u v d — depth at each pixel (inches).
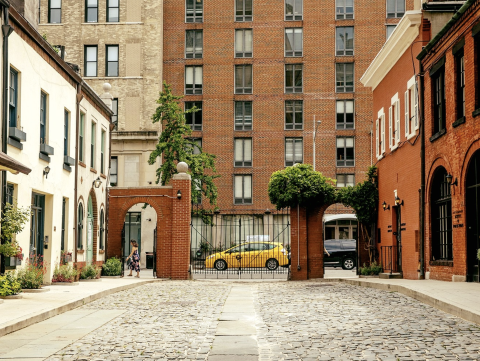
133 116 1827.0
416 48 829.2
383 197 1019.3
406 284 650.2
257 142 1972.2
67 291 650.8
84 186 906.7
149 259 1582.2
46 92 714.8
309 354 310.3
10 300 542.3
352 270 1451.8
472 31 622.8
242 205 1953.7
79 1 1847.9
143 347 337.7
